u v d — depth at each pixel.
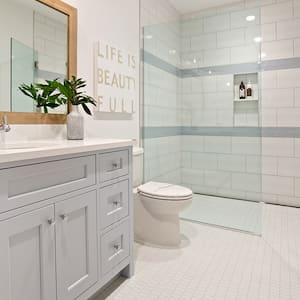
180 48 3.50
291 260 1.89
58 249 1.14
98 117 2.11
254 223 2.60
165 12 3.21
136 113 2.65
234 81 3.30
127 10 2.45
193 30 3.42
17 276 0.97
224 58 3.29
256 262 1.87
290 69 3.04
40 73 1.62
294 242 2.19
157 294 1.52
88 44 1.96
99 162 1.38
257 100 3.20
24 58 1.53
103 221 1.41
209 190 3.46
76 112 1.68
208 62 3.38
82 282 1.27
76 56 1.85
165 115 3.22
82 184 1.26
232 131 3.30
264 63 3.15
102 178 1.40
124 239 1.60
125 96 2.38
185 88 3.52
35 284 1.04
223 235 2.34
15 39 1.48
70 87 1.65
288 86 3.06
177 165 3.50
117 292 1.54
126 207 1.61
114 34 2.26
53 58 1.70
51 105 1.70
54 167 1.11
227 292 1.53
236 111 3.31
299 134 3.05
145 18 2.77
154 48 2.95
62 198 1.15
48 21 1.66
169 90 3.29
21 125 1.51
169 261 1.89
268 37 3.12
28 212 1.00
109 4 2.19
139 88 2.71
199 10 3.51
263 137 3.23
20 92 1.51
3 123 1.37
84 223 1.29
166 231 2.14
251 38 3.13
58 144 1.29
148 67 2.86
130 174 1.65
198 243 2.19
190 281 1.64
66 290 1.18
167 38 3.20
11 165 0.94
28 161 1.00
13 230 0.95
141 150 2.46
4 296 0.92
